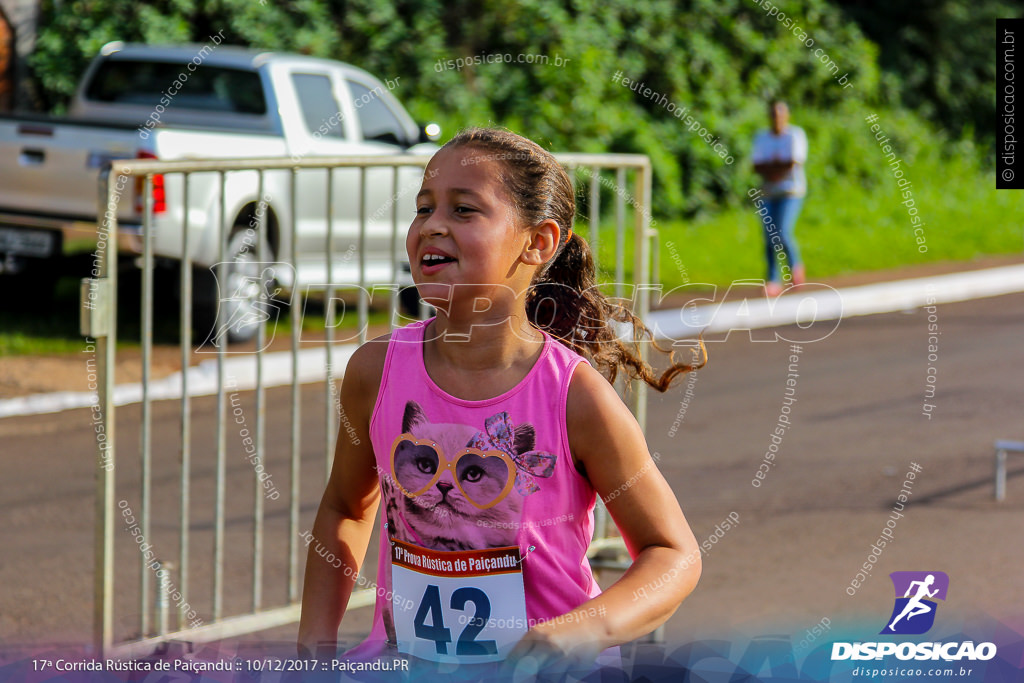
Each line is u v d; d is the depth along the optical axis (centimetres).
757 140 1764
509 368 297
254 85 1411
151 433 1030
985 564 721
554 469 295
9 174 1319
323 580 328
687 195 2319
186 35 1930
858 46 2917
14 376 1176
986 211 2931
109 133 1270
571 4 2067
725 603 645
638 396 585
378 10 1920
